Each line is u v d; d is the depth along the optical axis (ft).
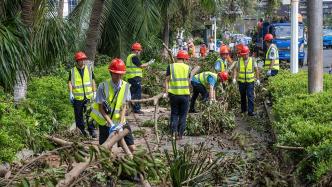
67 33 46.37
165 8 82.28
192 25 152.46
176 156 25.50
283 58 103.50
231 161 25.62
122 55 80.02
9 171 21.68
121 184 23.12
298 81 47.60
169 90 39.55
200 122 41.47
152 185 24.40
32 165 22.89
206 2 88.69
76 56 39.45
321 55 38.65
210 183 25.34
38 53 40.14
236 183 25.29
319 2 38.42
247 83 48.67
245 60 48.85
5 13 39.50
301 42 104.68
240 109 51.62
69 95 40.04
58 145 24.11
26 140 24.08
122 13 77.82
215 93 50.42
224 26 200.13
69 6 93.45
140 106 52.80
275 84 49.62
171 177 24.41
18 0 40.42
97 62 76.84
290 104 35.19
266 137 38.06
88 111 37.76
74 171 19.30
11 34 32.89
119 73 27.55
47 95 42.96
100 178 23.07
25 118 30.71
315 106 32.14
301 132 26.61
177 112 39.50
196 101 51.70
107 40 80.02
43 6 39.58
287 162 26.32
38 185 17.79
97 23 55.06
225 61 53.72
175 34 131.85
